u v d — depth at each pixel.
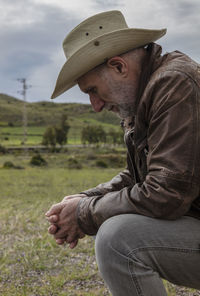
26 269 3.29
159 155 1.41
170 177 1.36
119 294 1.40
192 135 1.38
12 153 80.12
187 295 2.52
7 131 164.25
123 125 1.99
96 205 1.55
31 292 2.73
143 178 1.75
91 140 126.75
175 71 1.46
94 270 3.20
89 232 1.60
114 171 36.16
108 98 1.68
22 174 30.17
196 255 1.40
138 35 1.57
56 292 2.70
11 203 10.40
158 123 1.46
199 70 1.51
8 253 3.87
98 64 1.61
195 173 1.37
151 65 1.60
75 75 1.65
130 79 1.63
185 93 1.42
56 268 3.34
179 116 1.40
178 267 1.41
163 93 1.46
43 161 48.16
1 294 2.71
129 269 1.35
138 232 1.38
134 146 1.76
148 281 1.35
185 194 1.37
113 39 1.55
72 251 3.84
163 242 1.37
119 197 1.50
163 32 1.69
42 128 181.75
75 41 1.70
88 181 22.20
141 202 1.42
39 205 9.20
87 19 1.67
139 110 1.59
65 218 1.65
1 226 5.60
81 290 2.73
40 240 4.49
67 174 30.77
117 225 1.41
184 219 1.45
